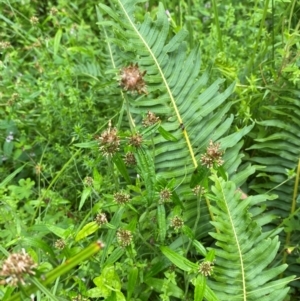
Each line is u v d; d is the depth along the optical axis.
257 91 0.33
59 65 0.40
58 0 0.46
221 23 0.43
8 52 0.42
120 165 0.25
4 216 0.29
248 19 0.44
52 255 0.25
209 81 0.36
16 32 0.42
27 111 0.38
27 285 0.17
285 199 0.31
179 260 0.24
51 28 0.45
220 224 0.26
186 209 0.29
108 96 0.37
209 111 0.30
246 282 0.26
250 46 0.37
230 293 0.26
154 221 0.28
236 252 0.26
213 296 0.23
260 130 0.32
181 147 0.30
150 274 0.26
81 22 0.44
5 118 0.39
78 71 0.40
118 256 0.25
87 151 0.34
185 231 0.25
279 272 0.25
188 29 0.38
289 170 0.29
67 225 0.31
